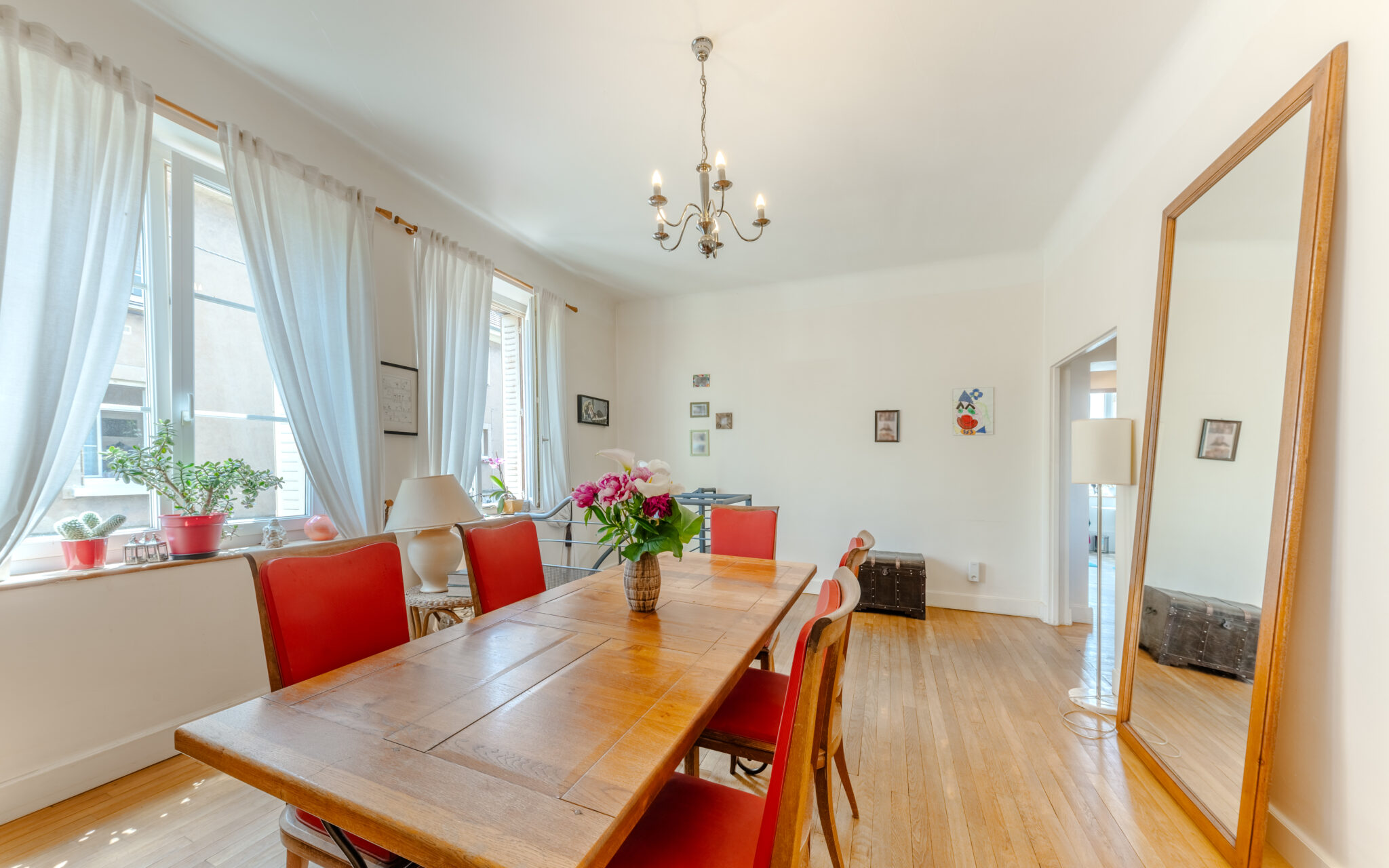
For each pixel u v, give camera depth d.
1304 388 1.38
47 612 1.67
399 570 1.53
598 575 2.19
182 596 1.98
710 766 2.06
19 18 1.62
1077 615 3.87
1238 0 1.74
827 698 1.09
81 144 1.73
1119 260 2.61
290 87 2.29
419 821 0.69
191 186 2.17
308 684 1.10
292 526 2.50
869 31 1.95
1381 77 1.25
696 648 1.33
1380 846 1.21
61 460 1.71
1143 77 2.20
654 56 2.08
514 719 0.96
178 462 2.02
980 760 2.05
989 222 3.59
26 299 1.64
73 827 1.59
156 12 1.91
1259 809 1.41
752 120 2.49
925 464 4.35
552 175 3.00
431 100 2.37
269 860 1.49
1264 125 1.57
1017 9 1.85
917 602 3.95
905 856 1.55
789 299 4.84
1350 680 1.30
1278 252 1.52
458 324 3.28
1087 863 1.52
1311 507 1.43
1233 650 1.62
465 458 3.29
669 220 3.61
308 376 2.37
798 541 4.73
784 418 4.82
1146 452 2.16
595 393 5.05
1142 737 2.07
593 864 0.63
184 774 1.85
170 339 2.11
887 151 2.74
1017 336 4.10
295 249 2.40
